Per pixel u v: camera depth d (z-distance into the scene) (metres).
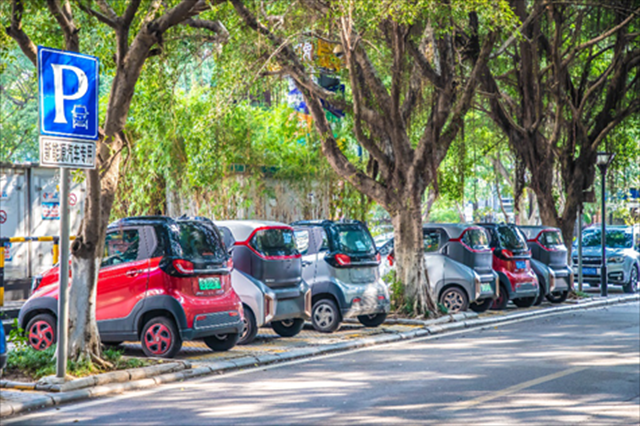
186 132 25.08
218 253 15.86
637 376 13.84
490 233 26.62
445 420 10.40
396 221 23.41
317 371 14.38
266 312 17.50
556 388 12.70
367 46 23.44
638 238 39.72
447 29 21.20
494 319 23.67
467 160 32.66
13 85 55.12
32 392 11.69
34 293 15.65
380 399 11.78
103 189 13.78
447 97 23.20
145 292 14.94
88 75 12.34
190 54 20.12
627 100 34.16
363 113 23.44
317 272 19.95
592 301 30.12
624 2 30.97
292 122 29.80
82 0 15.41
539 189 32.72
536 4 29.23
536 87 31.52
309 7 20.12
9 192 22.98
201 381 13.36
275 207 30.08
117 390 12.37
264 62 21.08
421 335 20.31
